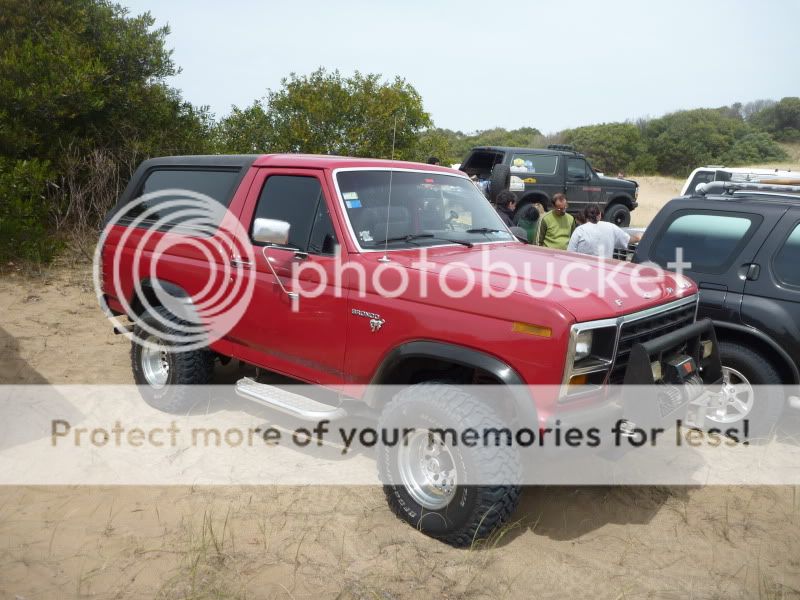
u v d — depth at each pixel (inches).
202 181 198.1
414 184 179.8
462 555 137.5
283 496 160.1
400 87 603.2
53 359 249.8
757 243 197.2
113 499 155.9
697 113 1942.7
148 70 515.8
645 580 132.9
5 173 418.3
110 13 513.0
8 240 397.7
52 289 354.9
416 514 143.0
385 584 128.0
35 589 122.7
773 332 189.5
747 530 152.3
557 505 161.2
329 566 133.1
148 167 219.9
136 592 123.0
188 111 552.4
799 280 189.3
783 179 279.4
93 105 463.5
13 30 461.4
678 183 1560.0
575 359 127.1
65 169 465.7
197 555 134.2
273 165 179.3
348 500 158.9
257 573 130.1
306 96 585.6
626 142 1855.3
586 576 133.3
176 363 198.8
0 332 278.1
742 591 130.0
